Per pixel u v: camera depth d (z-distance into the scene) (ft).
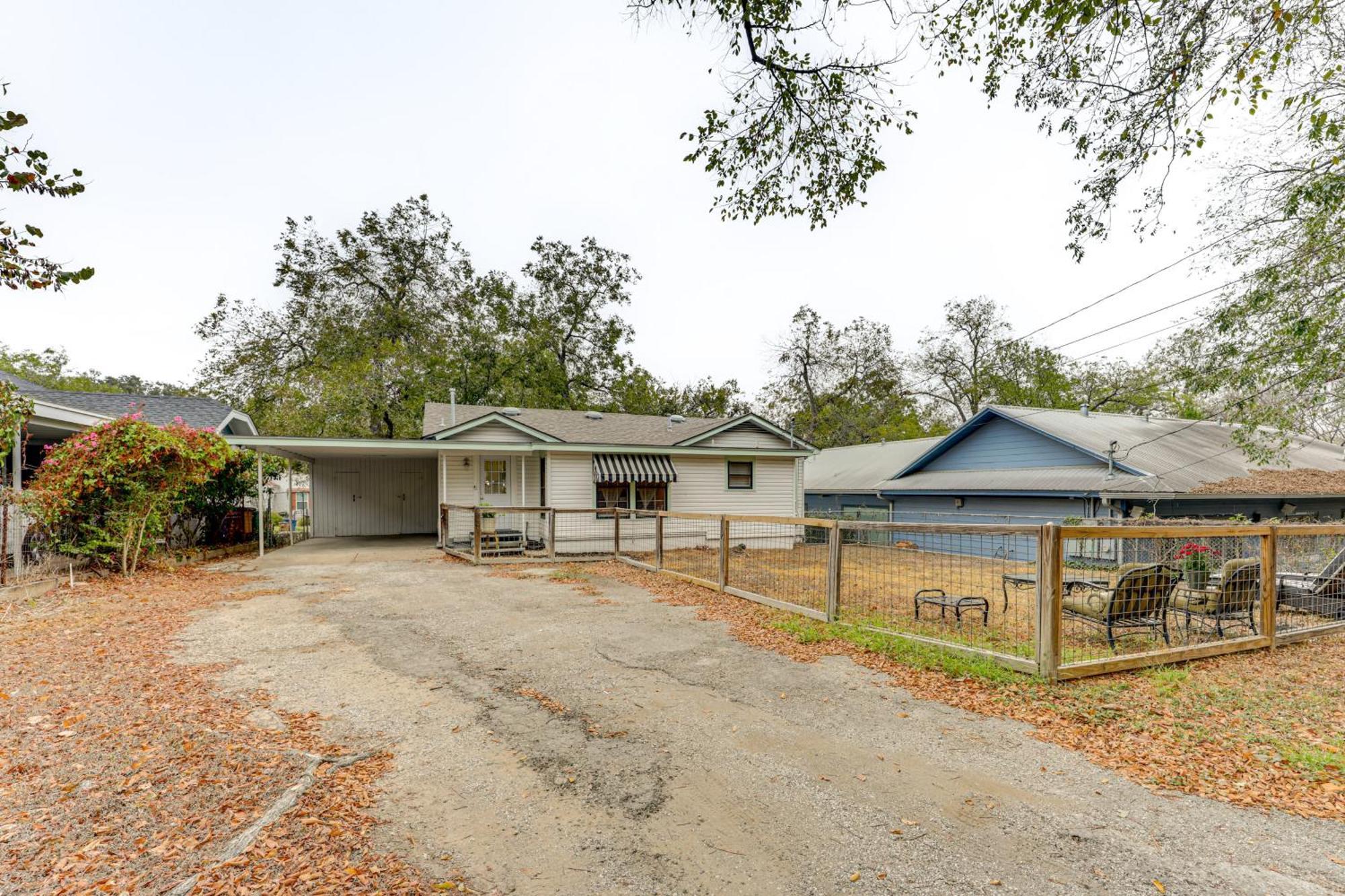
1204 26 18.08
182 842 9.17
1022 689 16.35
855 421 125.49
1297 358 33.60
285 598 30.14
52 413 32.12
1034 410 65.31
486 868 8.71
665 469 56.95
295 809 10.19
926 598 30.66
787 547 62.08
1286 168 33.53
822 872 8.64
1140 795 10.93
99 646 20.08
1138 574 20.44
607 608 28.19
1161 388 62.13
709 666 19.04
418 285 103.50
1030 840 9.46
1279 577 25.55
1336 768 11.75
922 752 12.76
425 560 45.83
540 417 65.36
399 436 95.61
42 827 9.52
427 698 15.94
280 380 93.50
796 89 20.59
